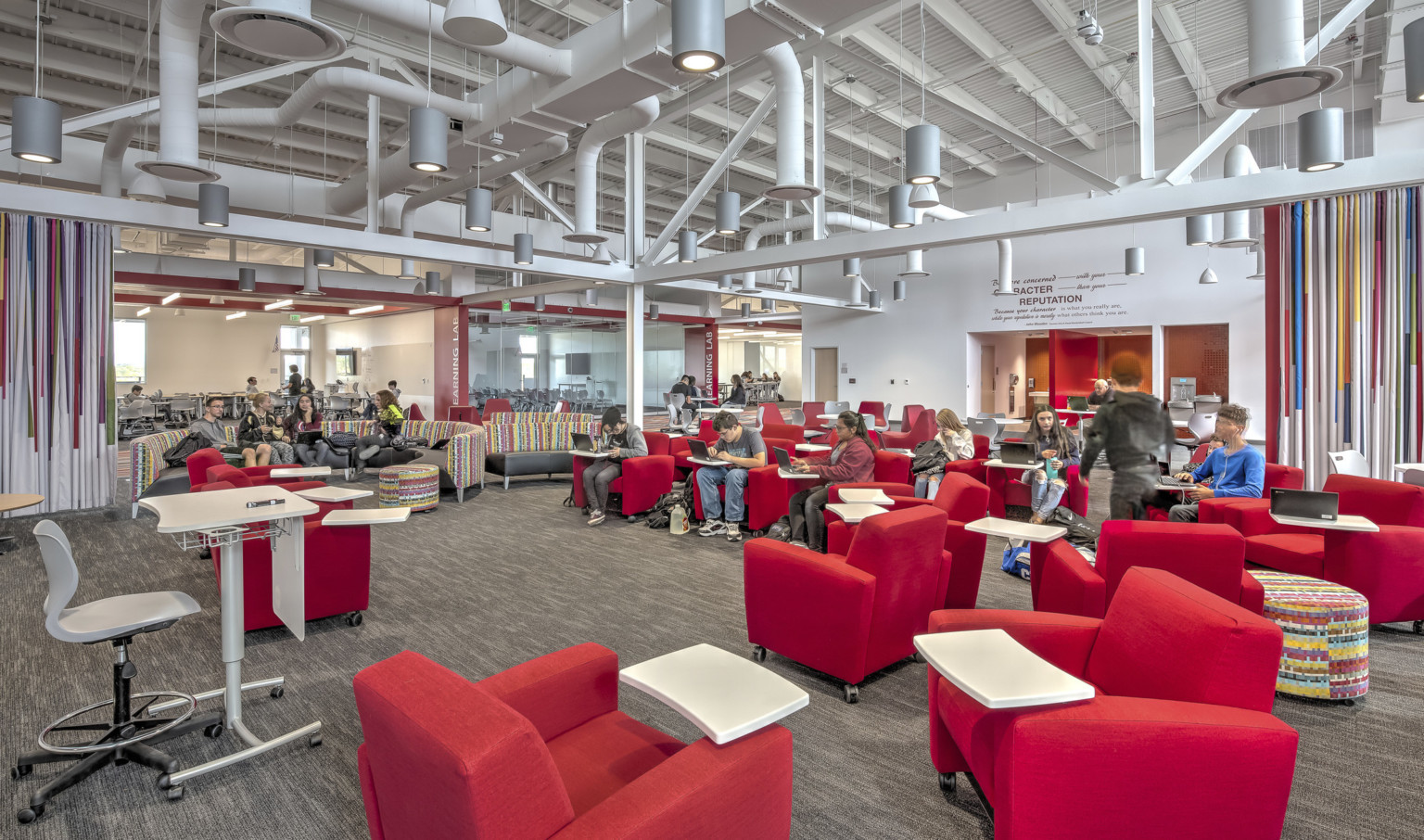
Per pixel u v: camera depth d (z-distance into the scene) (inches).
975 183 636.7
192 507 107.8
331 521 122.6
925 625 134.6
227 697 109.3
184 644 148.1
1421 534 144.6
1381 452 227.9
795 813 90.0
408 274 557.3
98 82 353.1
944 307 582.9
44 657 140.9
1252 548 169.3
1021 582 194.2
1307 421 238.1
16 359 274.8
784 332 1182.9
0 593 182.1
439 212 467.2
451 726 48.5
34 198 261.4
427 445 400.5
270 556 151.8
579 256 533.0
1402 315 224.2
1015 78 396.8
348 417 735.7
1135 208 259.0
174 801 93.8
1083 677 92.0
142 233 567.2
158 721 107.5
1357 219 228.8
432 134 200.4
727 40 186.9
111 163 318.0
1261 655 69.5
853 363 641.6
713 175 360.8
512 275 737.0
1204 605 76.0
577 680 81.7
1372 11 350.6
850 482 207.3
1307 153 186.2
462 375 673.6
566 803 51.4
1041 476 210.1
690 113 416.5
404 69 321.4
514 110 253.9
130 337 835.4
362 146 450.0
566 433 405.4
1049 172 593.6
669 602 176.2
